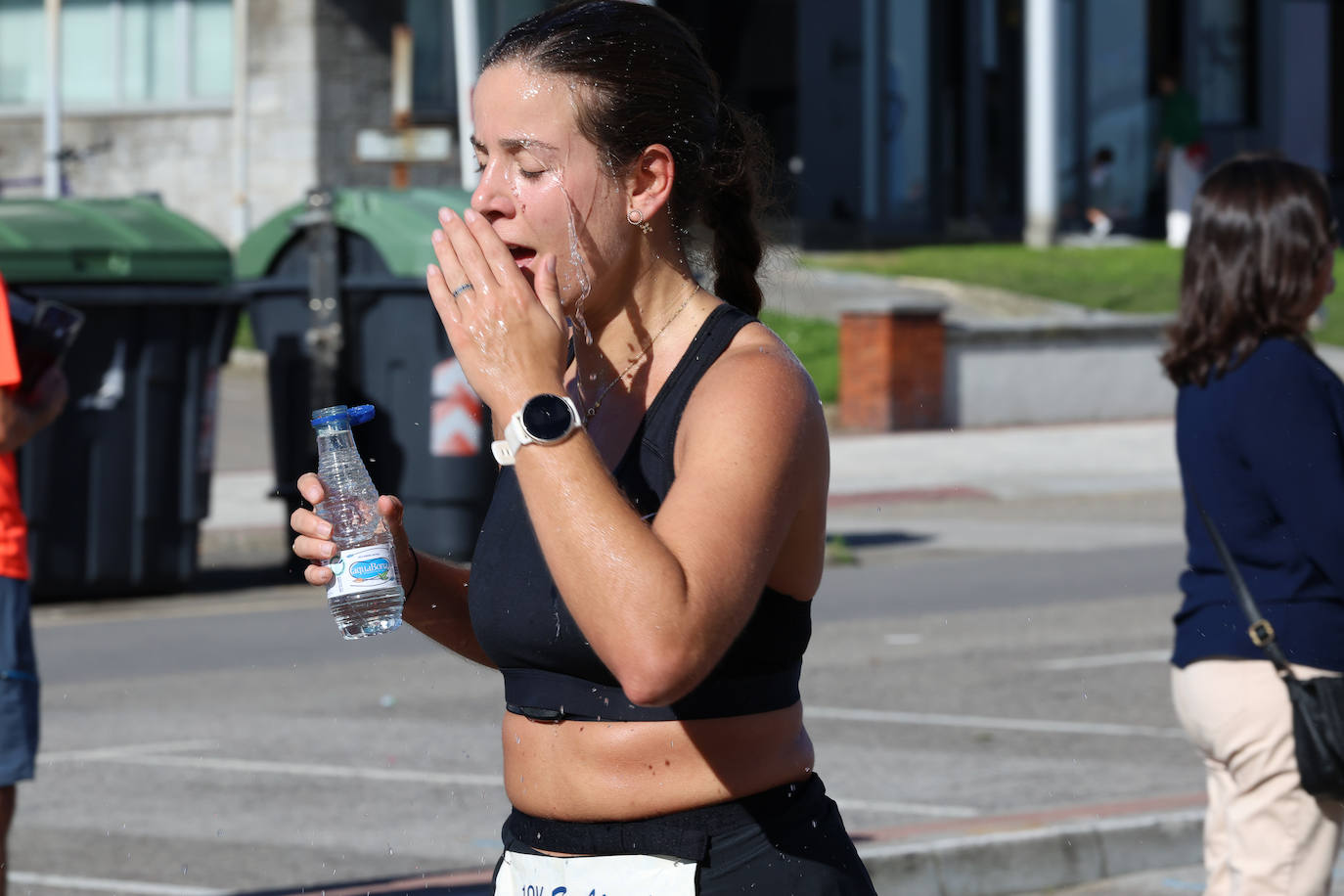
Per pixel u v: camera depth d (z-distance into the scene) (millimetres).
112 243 24188
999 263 56875
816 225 64500
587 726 5090
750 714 5070
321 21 53156
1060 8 67750
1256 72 72875
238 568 28125
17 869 12836
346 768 15773
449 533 25094
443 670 20359
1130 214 69125
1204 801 13594
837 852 5195
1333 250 7977
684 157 5199
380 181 54812
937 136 66250
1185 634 8141
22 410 9781
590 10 5180
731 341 5137
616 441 5141
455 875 12344
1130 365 46625
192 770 15727
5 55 56656
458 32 32969
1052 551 29781
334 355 25359
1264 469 7746
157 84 55625
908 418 43938
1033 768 15578
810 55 64750
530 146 5035
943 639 22125
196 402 24969
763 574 4750
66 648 21844
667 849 5023
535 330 4852
